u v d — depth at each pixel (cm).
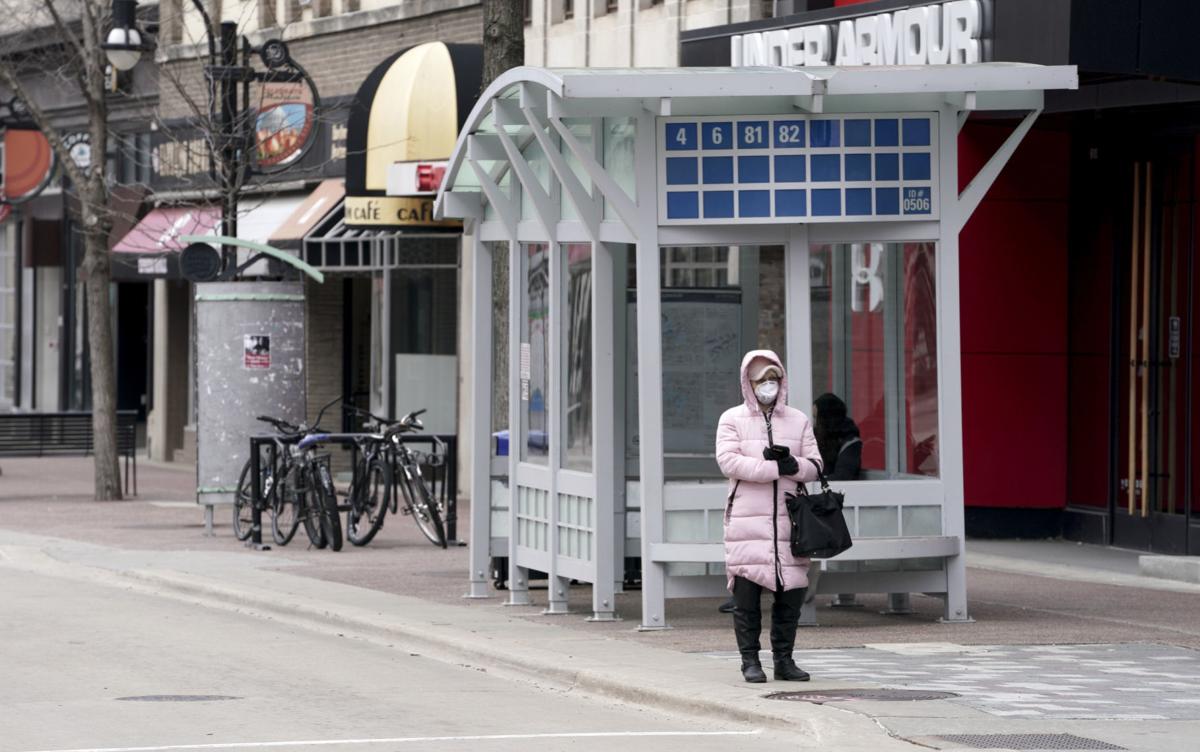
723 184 2430
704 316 2477
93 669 2267
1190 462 3447
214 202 5969
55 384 7969
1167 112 3491
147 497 5128
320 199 5516
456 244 5106
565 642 2370
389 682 2181
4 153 7488
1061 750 1672
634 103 2416
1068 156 3750
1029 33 3144
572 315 2620
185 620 2753
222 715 1938
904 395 2505
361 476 3753
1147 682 2033
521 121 2612
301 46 5903
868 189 2447
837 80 2353
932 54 3369
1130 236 3609
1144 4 3100
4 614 2802
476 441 2884
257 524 3725
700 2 4334
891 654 2248
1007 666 2148
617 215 2462
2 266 8431
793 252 2466
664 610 2602
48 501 4938
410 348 5322
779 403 2031
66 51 6488
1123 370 3625
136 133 6744
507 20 3175
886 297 2491
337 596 2898
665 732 1847
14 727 1861
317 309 5703
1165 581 3102
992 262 3750
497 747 1758
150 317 7206
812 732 1789
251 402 3959
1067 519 3753
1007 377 3762
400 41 5447
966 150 3734
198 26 6272
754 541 2012
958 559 2523
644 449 2453
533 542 2745
